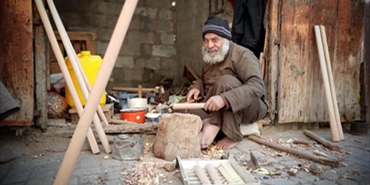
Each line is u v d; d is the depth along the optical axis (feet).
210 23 6.58
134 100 9.99
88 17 17.42
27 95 6.19
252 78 6.21
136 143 5.82
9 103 4.14
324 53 8.23
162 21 18.93
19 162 5.63
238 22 9.00
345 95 8.78
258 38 8.64
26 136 6.37
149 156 6.03
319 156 5.76
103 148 6.53
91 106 3.80
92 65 7.54
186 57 17.10
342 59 8.64
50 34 6.14
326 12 8.38
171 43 19.24
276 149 6.44
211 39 6.60
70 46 6.43
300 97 8.36
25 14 6.08
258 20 8.60
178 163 5.03
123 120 8.13
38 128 6.61
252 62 6.42
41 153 6.18
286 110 8.21
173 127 5.81
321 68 8.10
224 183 4.49
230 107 5.92
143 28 18.62
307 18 8.21
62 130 6.76
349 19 8.61
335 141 7.50
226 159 5.37
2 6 5.94
